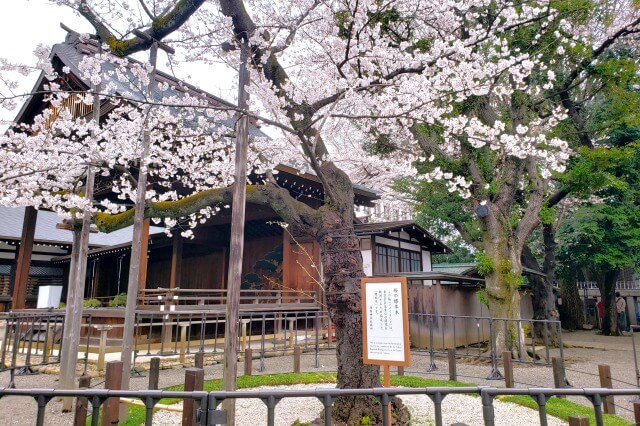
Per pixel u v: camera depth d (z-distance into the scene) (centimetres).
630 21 1227
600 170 1123
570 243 1820
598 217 1614
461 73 646
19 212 2138
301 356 1034
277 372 814
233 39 553
